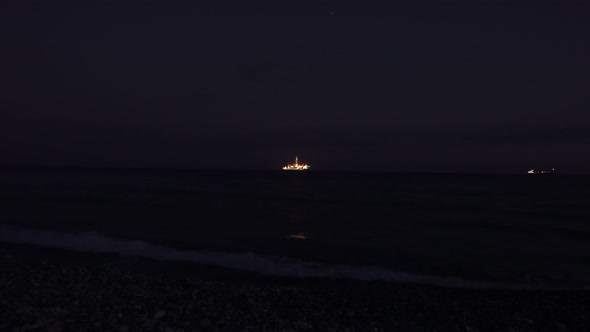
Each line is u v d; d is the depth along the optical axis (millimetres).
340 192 66562
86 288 12094
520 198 56469
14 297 10758
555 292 13812
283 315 10547
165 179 103812
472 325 10320
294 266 16906
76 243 20469
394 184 100562
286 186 84312
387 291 13688
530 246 22328
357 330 9695
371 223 30562
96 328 8648
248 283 14461
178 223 28172
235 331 9086
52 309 9789
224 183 89812
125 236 22609
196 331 8961
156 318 9641
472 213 37500
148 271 15727
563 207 43531
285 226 28188
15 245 19797
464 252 20469
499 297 13055
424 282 14992
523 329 10117
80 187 62344
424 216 35000
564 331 10047
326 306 11547
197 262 17281
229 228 26625
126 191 55906
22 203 37812
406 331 9773
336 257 18750
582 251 21062
